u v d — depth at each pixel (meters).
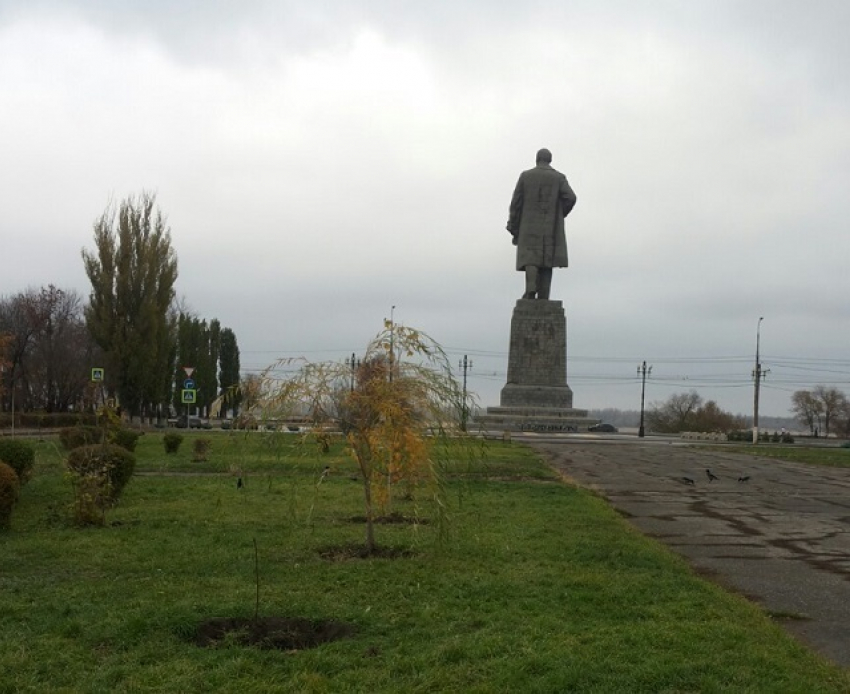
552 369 70.62
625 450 48.34
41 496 19.27
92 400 27.95
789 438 80.38
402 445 11.62
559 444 52.44
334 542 13.34
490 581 10.45
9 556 12.10
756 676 7.05
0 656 7.42
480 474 26.66
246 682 6.82
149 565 11.52
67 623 8.34
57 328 76.62
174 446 32.97
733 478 30.36
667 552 13.39
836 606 10.23
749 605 9.85
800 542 15.30
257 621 8.50
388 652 7.61
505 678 6.89
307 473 25.39
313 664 7.25
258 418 12.20
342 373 12.18
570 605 9.42
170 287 57.31
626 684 6.80
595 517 16.92
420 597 9.68
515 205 71.25
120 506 17.69
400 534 14.10
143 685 6.77
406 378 12.00
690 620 8.87
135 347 55.56
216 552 12.48
